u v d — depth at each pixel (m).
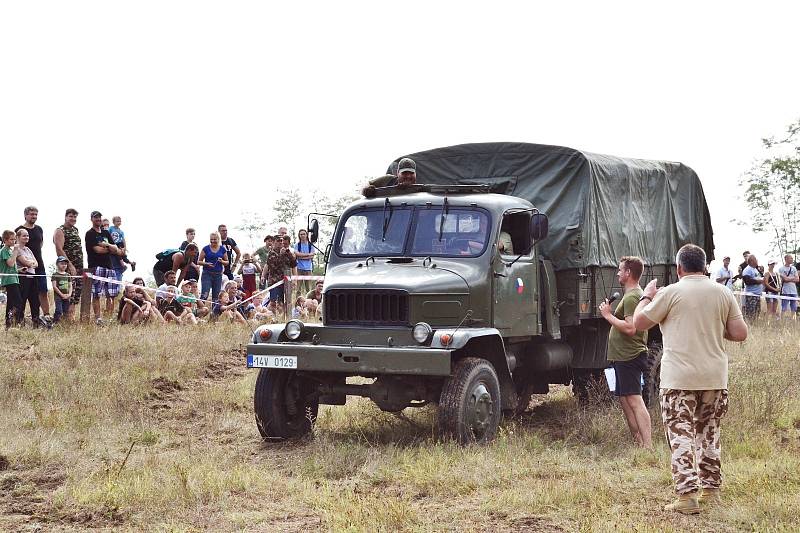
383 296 9.09
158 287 18.36
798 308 23.14
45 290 15.55
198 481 7.50
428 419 10.38
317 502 7.02
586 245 10.70
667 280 12.84
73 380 11.80
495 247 9.61
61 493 7.23
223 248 18.12
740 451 8.49
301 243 19.89
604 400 10.84
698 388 6.59
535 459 8.32
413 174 10.52
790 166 34.62
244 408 11.30
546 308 10.51
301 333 9.34
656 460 8.27
